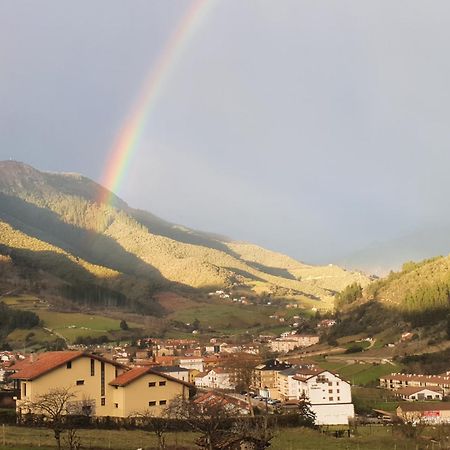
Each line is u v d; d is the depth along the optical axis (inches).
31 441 2309.3
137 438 2596.0
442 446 3115.2
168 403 3250.5
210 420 2395.4
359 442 3154.5
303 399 4375.0
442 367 7381.9
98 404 3161.9
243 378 6274.6
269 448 2679.6
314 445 2942.9
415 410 4894.2
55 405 2701.8
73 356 3120.1
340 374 7534.5
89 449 2233.0
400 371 7490.2
